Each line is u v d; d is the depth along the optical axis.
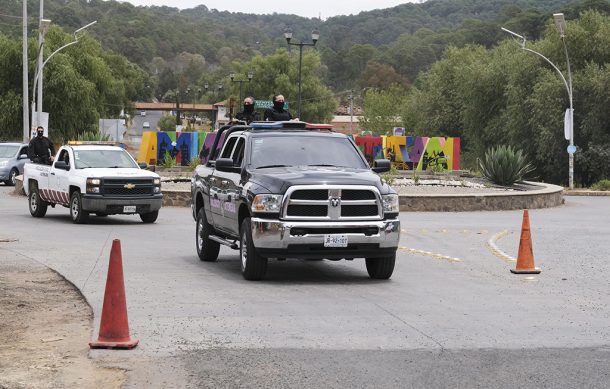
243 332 9.89
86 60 83.25
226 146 16.36
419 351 9.01
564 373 8.12
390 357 8.75
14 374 8.07
